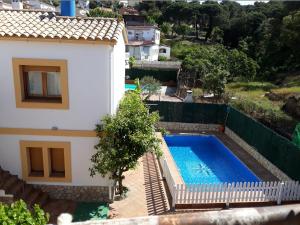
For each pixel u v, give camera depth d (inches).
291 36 1371.8
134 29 2696.9
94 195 540.1
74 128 511.2
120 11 3796.8
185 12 3774.6
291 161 616.7
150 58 2497.5
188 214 72.6
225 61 1683.1
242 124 848.9
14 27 485.1
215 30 2960.1
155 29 2716.5
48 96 516.7
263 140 734.5
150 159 716.7
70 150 520.7
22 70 493.4
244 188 527.8
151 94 1448.1
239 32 2856.8
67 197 541.3
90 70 486.0
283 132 804.6
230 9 3831.2
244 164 746.8
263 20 2647.6
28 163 530.9
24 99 505.0
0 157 521.7
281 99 1162.6
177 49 2817.4
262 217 69.6
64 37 457.4
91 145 519.8
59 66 485.4
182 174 753.6
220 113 968.3
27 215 267.6
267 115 882.1
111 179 527.5
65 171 530.3
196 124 980.6
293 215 70.4
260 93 1350.9
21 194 490.3
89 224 76.9
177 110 968.9
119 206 524.1
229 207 526.3
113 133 484.7
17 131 508.7
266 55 1957.4
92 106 502.3
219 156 869.2
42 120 505.7
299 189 543.5
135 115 508.4
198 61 1620.3
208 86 1229.1
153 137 507.5
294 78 1596.9
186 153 885.2
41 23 512.4
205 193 518.0
